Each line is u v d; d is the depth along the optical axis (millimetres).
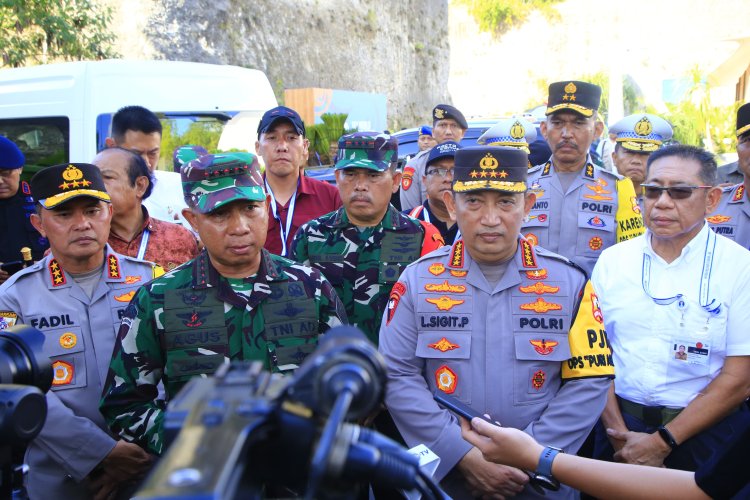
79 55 9547
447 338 2373
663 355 2621
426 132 6355
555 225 3916
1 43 8539
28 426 1307
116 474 2451
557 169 4012
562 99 3857
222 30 13062
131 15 11812
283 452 911
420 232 3168
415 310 2434
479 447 1858
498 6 29297
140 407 2238
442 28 21234
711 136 16422
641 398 2654
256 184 2252
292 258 3223
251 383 959
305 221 3941
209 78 5824
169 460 758
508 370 2324
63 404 2471
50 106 5266
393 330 2467
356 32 16938
